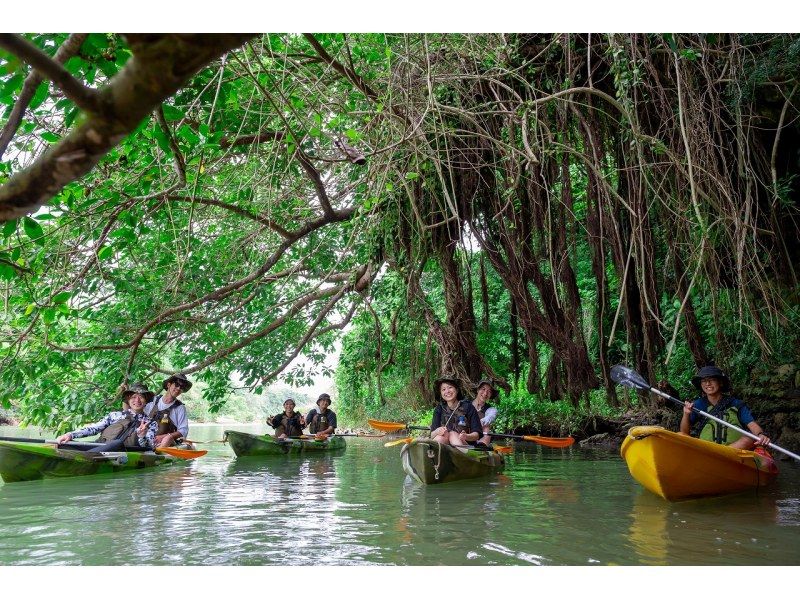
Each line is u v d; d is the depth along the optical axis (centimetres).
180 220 902
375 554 386
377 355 1152
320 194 902
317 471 875
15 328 836
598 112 753
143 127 537
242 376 1087
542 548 399
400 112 702
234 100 654
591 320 1225
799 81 721
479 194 869
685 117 643
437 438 780
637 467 585
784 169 855
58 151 99
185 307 912
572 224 788
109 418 884
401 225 912
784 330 931
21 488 671
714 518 494
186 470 868
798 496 600
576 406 871
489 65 741
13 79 322
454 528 460
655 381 786
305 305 1074
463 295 949
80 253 784
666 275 830
